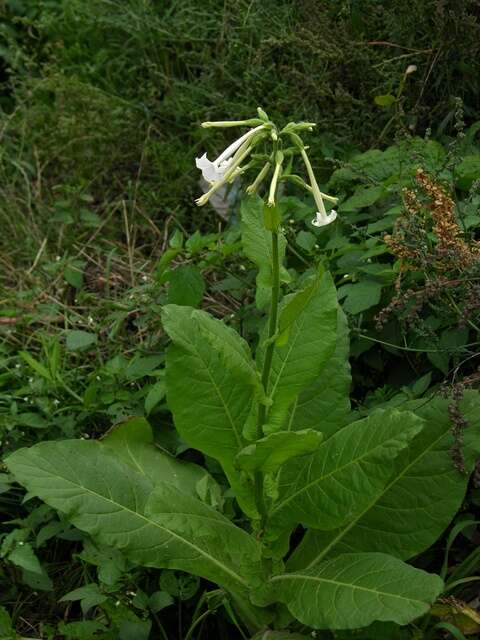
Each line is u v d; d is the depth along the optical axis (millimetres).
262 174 825
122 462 978
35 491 929
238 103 1694
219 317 1456
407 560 1065
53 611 1132
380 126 1530
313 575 901
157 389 1160
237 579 952
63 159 1810
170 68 1923
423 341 1178
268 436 834
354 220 1337
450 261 1040
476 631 969
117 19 1934
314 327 923
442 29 1421
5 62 2191
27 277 1637
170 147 1778
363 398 1243
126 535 936
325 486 899
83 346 1344
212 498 1028
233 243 1351
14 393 1269
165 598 1012
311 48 1495
